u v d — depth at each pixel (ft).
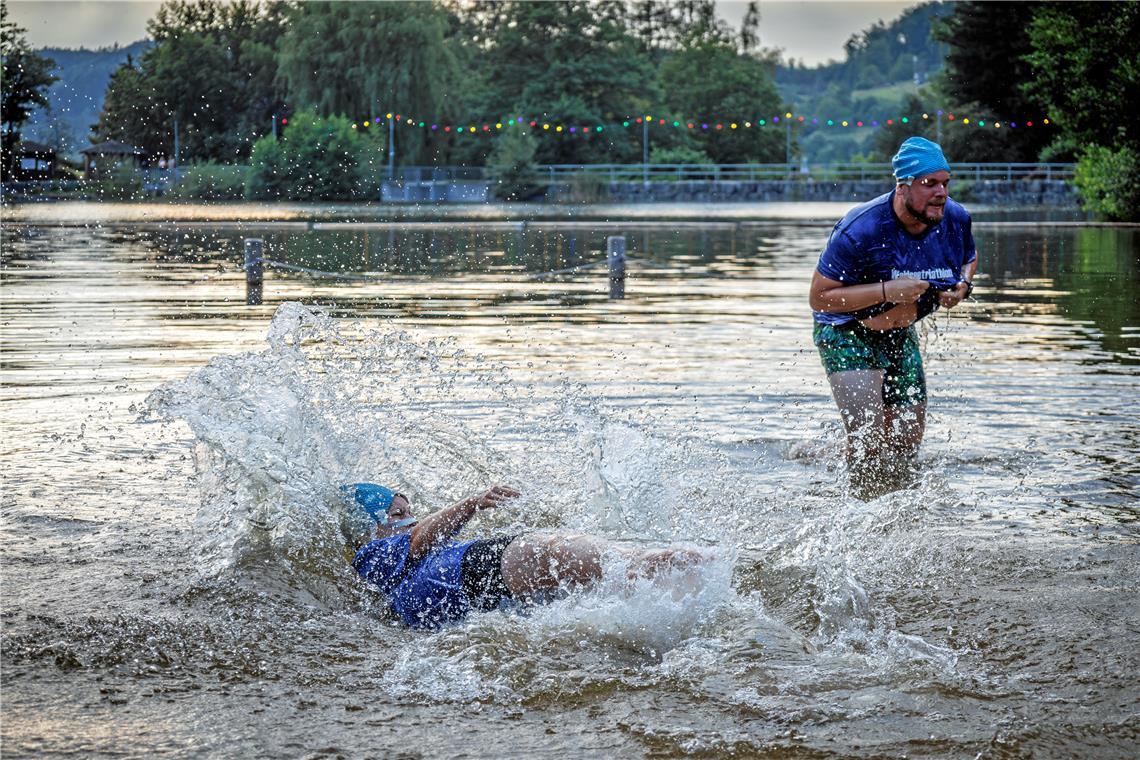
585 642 12.23
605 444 17.83
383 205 155.12
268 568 14.65
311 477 16.14
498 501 14.05
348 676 11.47
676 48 367.86
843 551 15.23
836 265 21.06
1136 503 17.54
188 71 203.51
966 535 16.02
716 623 12.44
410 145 200.54
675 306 43.16
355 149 172.35
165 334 34.40
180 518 16.74
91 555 15.12
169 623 12.81
